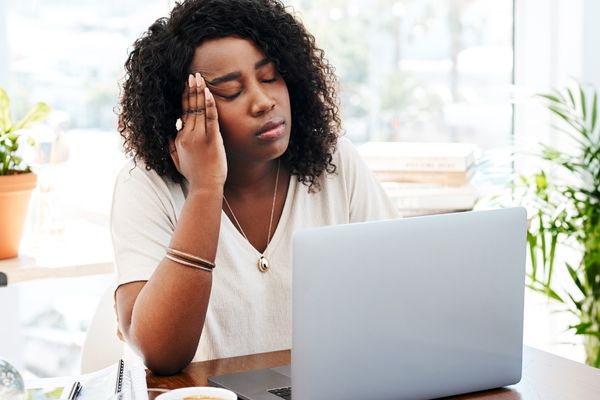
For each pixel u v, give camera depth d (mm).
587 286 3223
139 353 1710
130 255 1831
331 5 3348
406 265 1464
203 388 1433
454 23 3564
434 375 1525
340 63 3393
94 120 3078
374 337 1452
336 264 1402
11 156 2648
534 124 3650
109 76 3080
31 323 3102
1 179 2541
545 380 1673
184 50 1829
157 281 1688
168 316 1665
